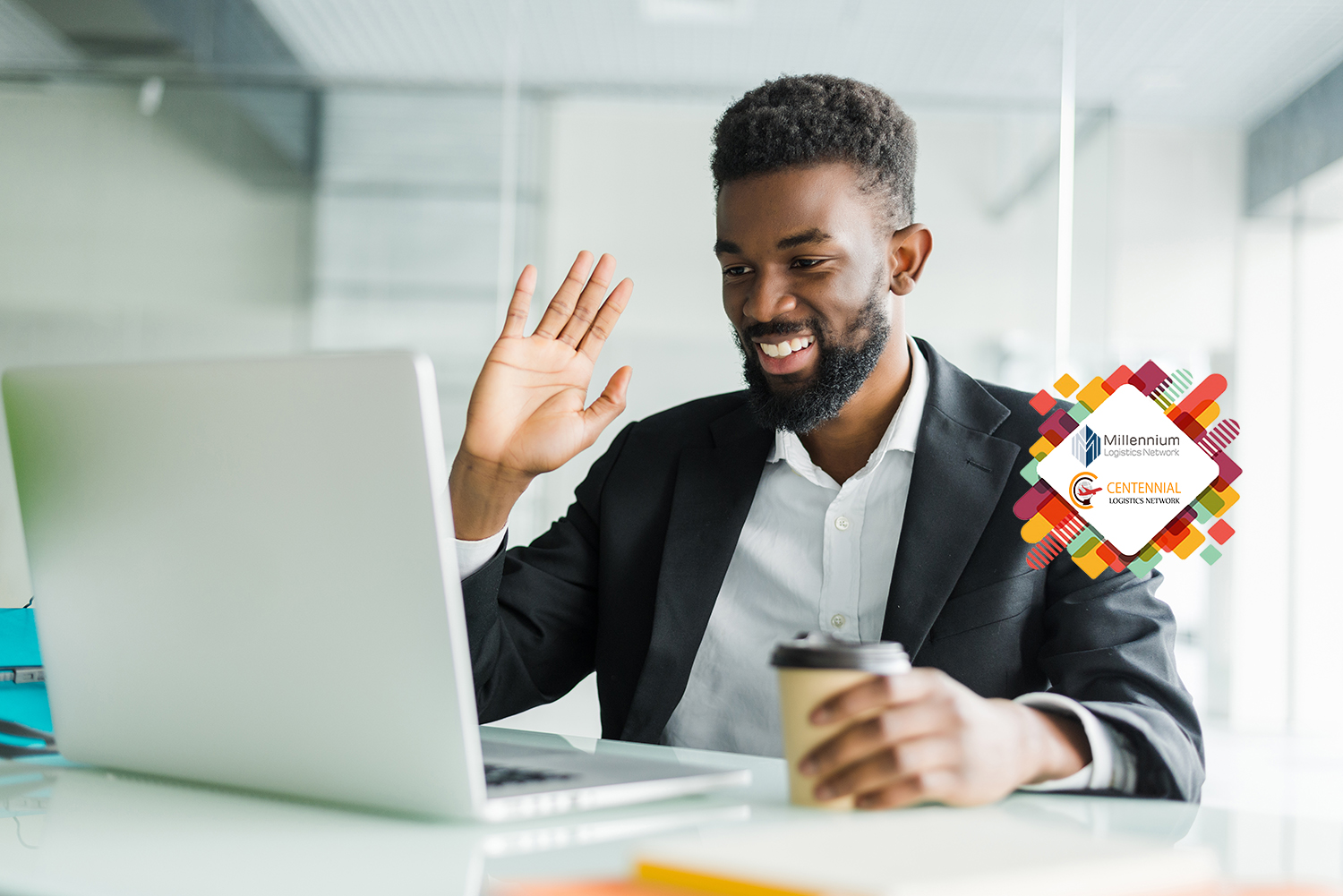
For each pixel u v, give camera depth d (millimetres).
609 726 1128
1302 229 3967
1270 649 4004
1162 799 650
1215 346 4008
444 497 524
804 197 1010
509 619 1132
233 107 3488
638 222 3492
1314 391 4004
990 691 981
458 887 455
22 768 733
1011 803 630
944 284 3414
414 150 3488
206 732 635
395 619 541
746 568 1143
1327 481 4016
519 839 543
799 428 1070
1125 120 3961
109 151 3488
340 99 3492
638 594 1137
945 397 1099
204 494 587
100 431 622
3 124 3498
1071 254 3447
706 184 3500
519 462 930
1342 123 3785
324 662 566
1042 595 1006
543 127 3504
